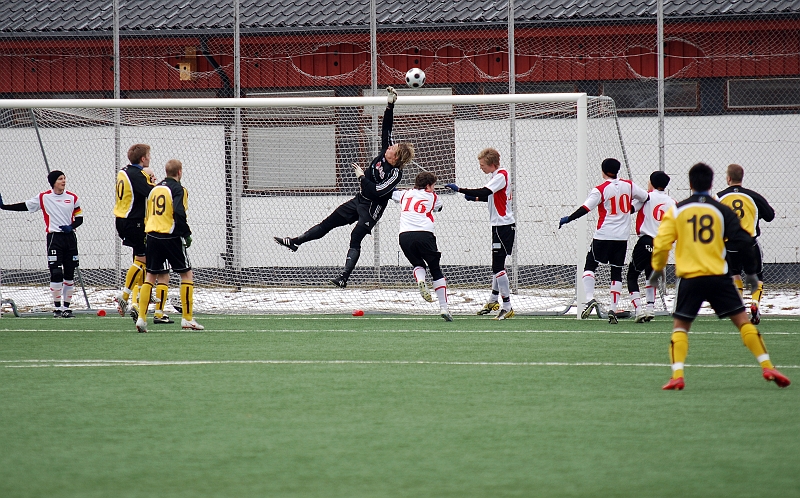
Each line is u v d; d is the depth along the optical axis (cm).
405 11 5019
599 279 4322
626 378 2244
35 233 5159
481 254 4738
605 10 4834
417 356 2633
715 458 1498
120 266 4656
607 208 3441
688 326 2058
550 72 4912
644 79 4834
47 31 5112
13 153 5175
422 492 1328
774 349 2741
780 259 4875
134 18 5162
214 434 1681
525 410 1872
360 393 2064
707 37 4831
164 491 1340
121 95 5144
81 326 3450
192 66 5106
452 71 4962
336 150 4862
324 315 3875
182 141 4978
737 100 4862
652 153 4888
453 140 4759
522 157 4788
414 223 3506
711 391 2061
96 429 1725
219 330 3303
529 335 3117
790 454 1521
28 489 1352
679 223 2012
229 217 4900
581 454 1528
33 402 1978
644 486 1352
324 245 4819
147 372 2366
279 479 1394
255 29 5006
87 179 5091
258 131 4903
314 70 5053
